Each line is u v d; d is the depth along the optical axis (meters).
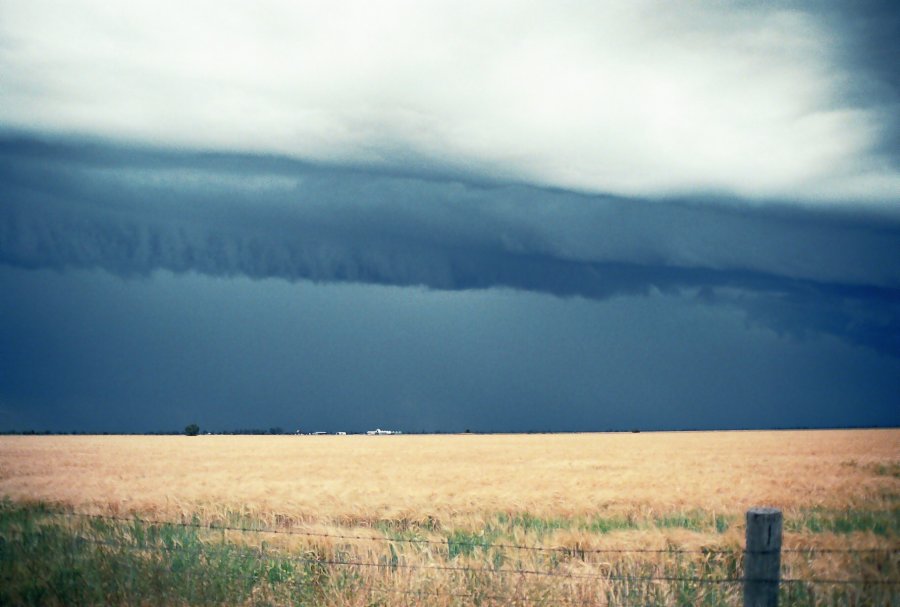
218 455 58.53
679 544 12.68
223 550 11.86
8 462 48.56
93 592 9.94
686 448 65.44
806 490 24.00
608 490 24.47
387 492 24.22
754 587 6.20
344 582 9.98
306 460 49.72
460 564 10.39
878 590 9.34
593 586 9.55
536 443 86.69
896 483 26.02
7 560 11.45
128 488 26.05
